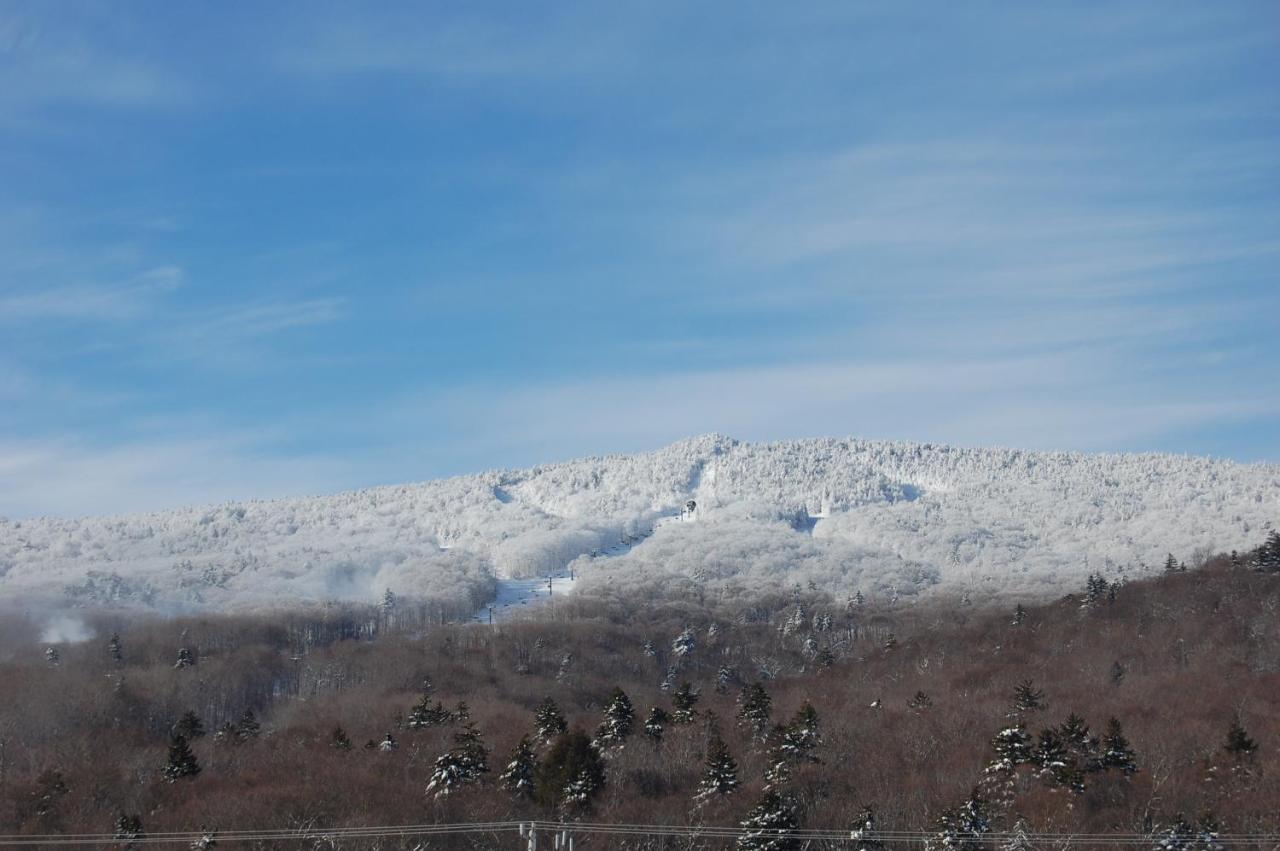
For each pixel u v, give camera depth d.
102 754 116.25
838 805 84.00
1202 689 120.56
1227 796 79.50
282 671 186.62
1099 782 82.69
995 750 87.88
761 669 193.75
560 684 179.12
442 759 89.00
